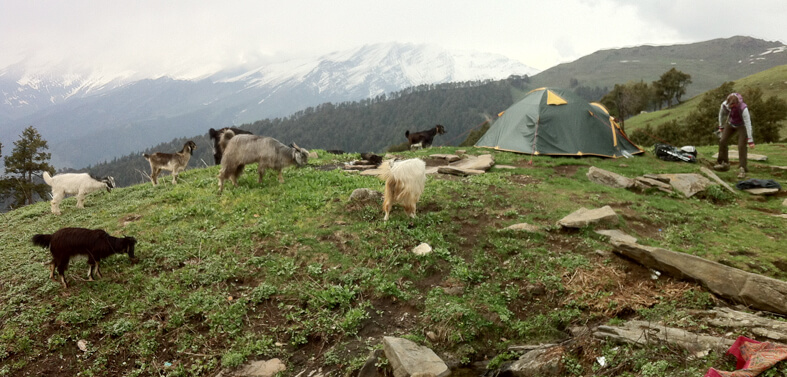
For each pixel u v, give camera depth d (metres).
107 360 5.36
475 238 7.72
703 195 10.49
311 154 16.25
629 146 16.05
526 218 8.42
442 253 7.01
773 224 8.41
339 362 5.02
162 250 7.41
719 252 6.95
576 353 4.41
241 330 5.63
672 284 5.61
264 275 6.66
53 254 6.49
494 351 5.10
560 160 14.16
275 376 4.89
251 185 10.81
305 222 8.29
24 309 6.14
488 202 9.44
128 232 8.24
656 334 4.22
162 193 11.02
